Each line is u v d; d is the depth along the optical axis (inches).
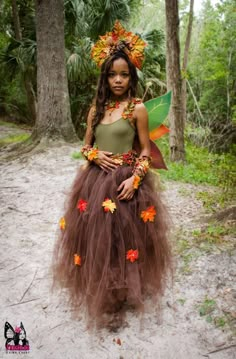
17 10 480.1
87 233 81.4
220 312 89.7
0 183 208.1
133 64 82.3
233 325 85.0
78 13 382.0
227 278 102.6
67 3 377.7
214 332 83.5
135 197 82.4
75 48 379.6
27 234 140.5
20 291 102.4
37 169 234.4
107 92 83.7
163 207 88.9
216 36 482.0
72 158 254.8
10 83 605.0
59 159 254.5
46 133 290.4
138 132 83.7
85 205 82.9
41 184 204.1
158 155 92.5
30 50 389.7
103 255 78.1
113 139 82.9
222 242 121.5
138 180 80.7
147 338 82.4
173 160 257.9
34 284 105.8
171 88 245.9
